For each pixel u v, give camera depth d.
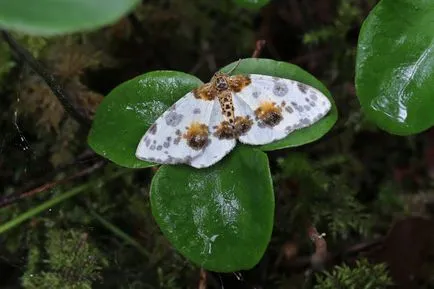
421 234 0.33
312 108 0.28
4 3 0.23
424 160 0.36
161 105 0.29
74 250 0.32
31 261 0.32
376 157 0.36
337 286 0.32
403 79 0.28
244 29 0.37
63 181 0.32
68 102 0.31
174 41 0.37
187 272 0.33
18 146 0.33
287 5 0.38
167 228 0.28
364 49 0.28
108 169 0.33
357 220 0.34
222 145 0.28
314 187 0.34
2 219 0.33
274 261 0.33
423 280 0.33
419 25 0.28
